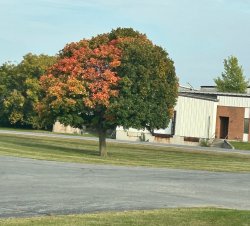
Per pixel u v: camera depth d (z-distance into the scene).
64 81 32.62
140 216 10.80
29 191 14.50
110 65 31.70
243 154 46.66
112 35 34.28
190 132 65.88
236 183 20.56
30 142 43.91
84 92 31.80
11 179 17.11
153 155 38.94
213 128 67.81
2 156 26.31
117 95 31.72
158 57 32.28
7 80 79.88
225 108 69.88
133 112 31.72
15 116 79.12
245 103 69.12
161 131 65.94
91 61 32.22
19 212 11.14
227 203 14.40
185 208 12.41
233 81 86.12
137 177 20.33
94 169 22.70
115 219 10.32
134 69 31.55
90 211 11.66
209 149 53.50
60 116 32.66
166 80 32.84
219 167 29.34
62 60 33.09
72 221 9.97
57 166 23.00
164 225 9.77
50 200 13.05
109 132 68.25
